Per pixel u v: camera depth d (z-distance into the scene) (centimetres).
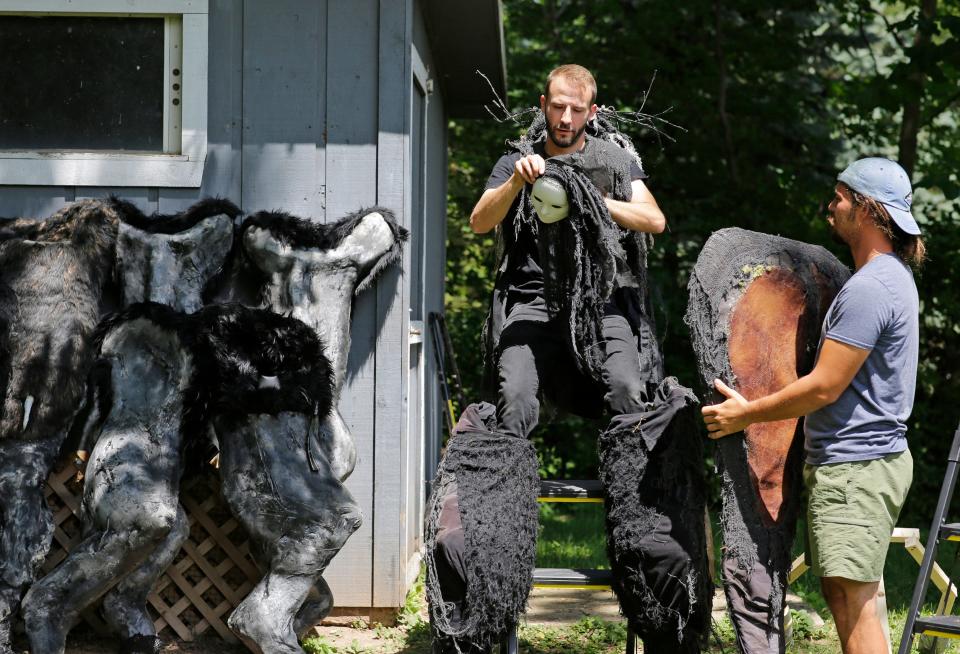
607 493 396
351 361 544
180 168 541
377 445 544
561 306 400
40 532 474
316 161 548
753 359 390
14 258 499
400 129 546
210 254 520
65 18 545
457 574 377
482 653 381
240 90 547
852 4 1426
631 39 1358
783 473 390
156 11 540
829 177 1386
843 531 361
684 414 398
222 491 474
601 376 404
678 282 1238
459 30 788
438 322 812
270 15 546
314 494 472
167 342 482
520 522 383
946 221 1180
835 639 552
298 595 467
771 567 380
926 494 1102
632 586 388
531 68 1432
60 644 451
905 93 1111
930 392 1132
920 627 372
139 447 468
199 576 519
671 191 1346
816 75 1438
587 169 405
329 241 526
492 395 425
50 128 546
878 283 358
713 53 1354
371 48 546
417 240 680
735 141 1363
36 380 484
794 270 397
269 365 482
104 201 516
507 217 419
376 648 514
